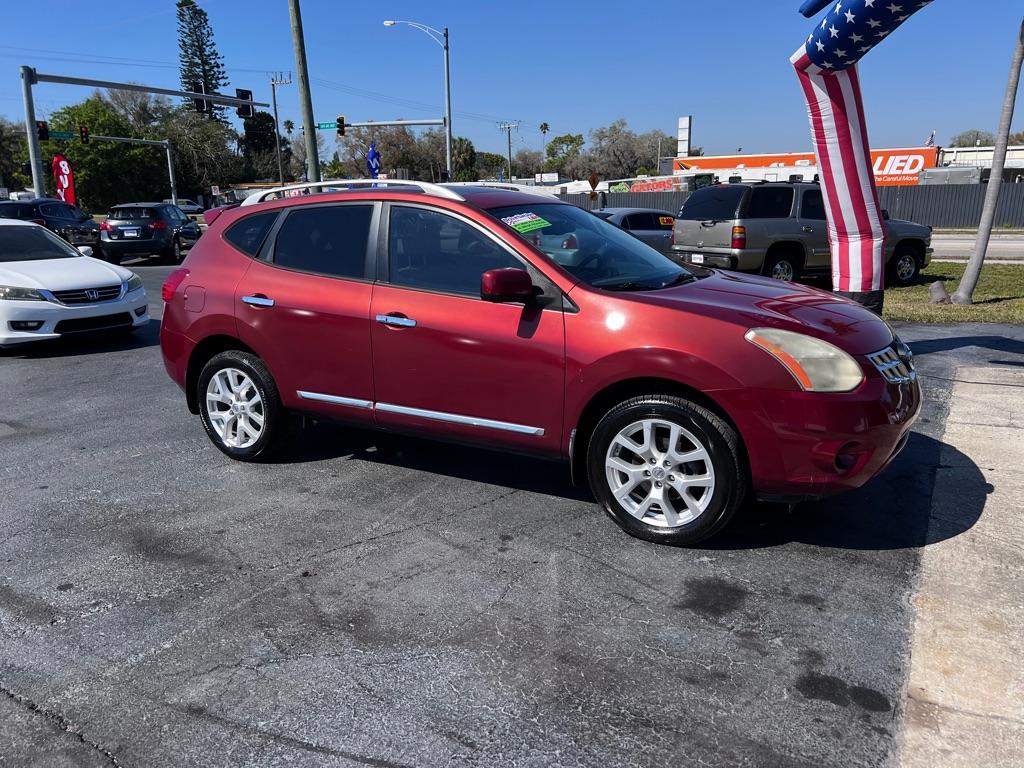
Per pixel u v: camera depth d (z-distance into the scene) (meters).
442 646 2.99
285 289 4.63
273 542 3.90
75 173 63.81
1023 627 3.03
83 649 3.01
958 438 5.21
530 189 5.10
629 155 86.06
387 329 4.25
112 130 64.88
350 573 3.57
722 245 12.51
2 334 8.40
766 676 2.77
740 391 3.42
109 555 3.79
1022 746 2.41
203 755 2.45
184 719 2.61
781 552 3.68
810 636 3.00
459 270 4.13
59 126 65.25
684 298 3.78
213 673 2.85
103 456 5.26
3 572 3.63
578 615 3.19
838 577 3.44
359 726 2.56
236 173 77.19
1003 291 12.46
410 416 4.32
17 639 3.08
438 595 3.37
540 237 4.14
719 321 3.52
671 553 3.70
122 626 3.17
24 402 6.73
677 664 2.85
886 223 13.58
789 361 3.39
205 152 72.31
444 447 5.31
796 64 6.25
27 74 25.53
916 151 43.16
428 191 4.38
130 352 8.90
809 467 3.42
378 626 3.13
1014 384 6.52
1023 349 7.87
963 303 11.11
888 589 3.33
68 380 7.53
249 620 3.20
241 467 5.00
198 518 4.21
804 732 2.49
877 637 2.99
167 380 7.47
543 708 2.63
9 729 2.58
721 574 3.49
